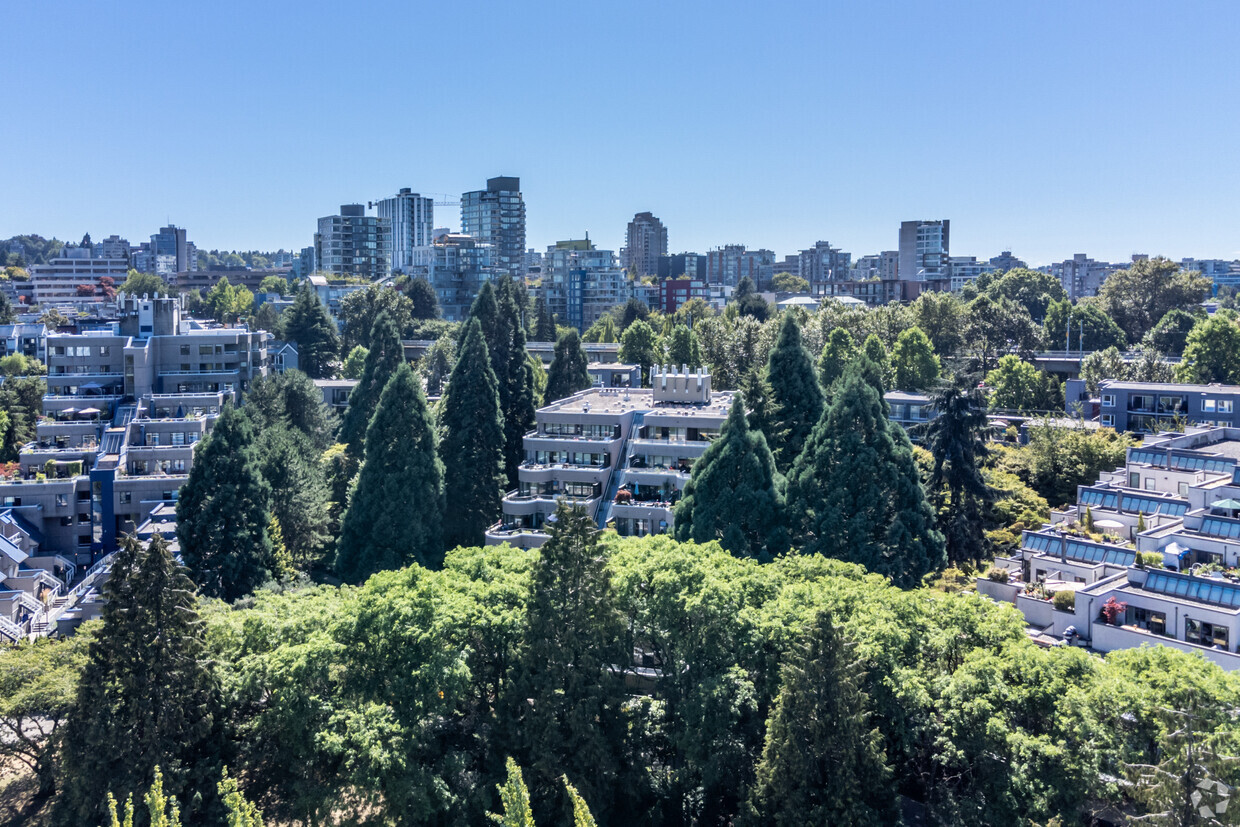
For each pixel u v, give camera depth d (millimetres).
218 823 64625
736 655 70812
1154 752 57562
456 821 64688
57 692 68688
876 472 91875
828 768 61875
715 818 69750
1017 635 66875
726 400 132750
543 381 189125
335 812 69750
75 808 65188
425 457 112125
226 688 68250
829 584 75000
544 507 117375
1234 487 92938
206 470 105688
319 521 122438
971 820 59312
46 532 137250
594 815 67750
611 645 72938
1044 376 191125
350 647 69250
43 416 167625
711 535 92688
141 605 65812
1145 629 75188
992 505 109000
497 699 72000
